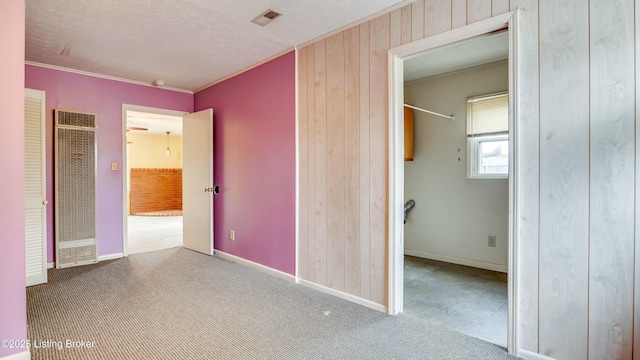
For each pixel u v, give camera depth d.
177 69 3.83
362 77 2.63
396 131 2.43
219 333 2.17
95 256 3.88
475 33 2.05
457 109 3.98
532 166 1.86
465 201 3.92
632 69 1.58
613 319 1.65
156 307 2.58
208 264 3.84
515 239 1.91
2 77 1.77
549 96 1.80
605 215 1.66
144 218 8.22
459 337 2.15
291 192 3.25
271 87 3.46
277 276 3.39
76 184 3.76
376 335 2.16
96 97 3.99
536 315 1.87
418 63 3.65
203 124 4.30
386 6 2.42
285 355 1.91
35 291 2.91
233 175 4.01
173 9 2.45
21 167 1.83
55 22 2.65
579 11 1.71
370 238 2.61
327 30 2.81
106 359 1.84
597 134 1.67
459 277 3.45
